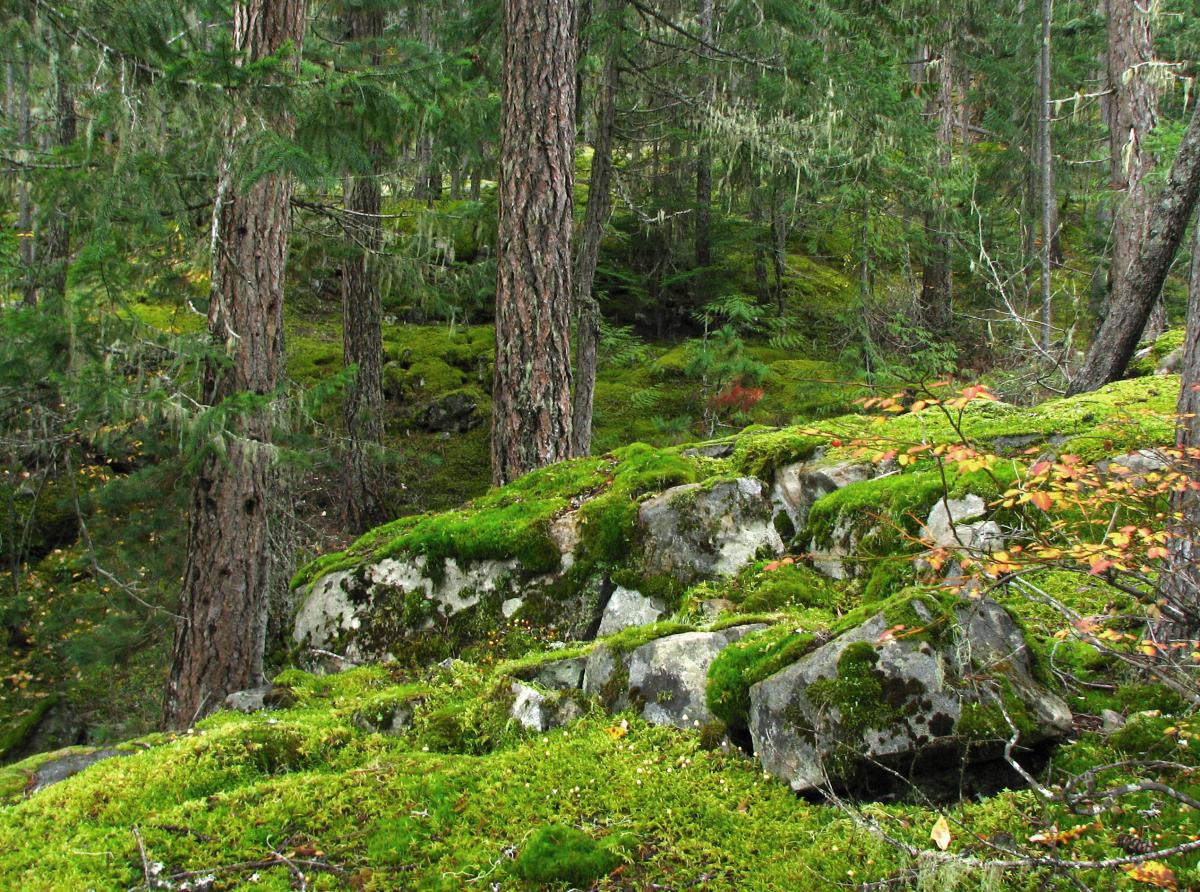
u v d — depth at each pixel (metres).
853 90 10.80
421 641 5.19
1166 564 3.07
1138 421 4.89
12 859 2.96
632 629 4.09
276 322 6.34
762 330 15.38
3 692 8.41
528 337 7.28
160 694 8.25
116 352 5.72
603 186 10.64
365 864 2.91
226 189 5.63
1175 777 2.81
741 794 3.13
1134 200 10.87
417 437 13.36
